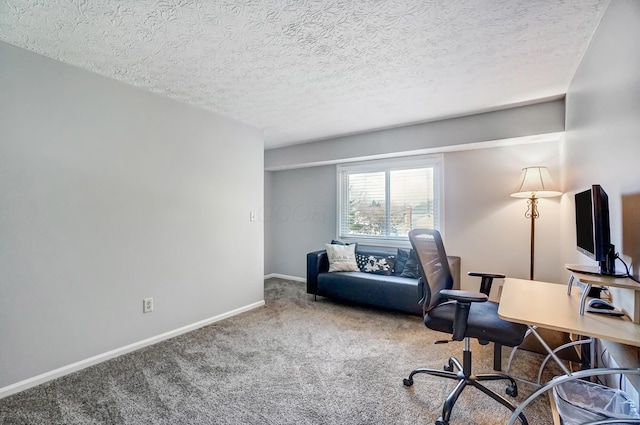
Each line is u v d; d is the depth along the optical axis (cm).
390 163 411
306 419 165
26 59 193
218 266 315
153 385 197
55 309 204
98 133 227
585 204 159
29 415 167
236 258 335
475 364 224
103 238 229
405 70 223
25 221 192
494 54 200
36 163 197
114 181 236
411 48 193
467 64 213
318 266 386
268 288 451
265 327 297
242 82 243
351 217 450
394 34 177
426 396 185
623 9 135
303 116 326
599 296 165
